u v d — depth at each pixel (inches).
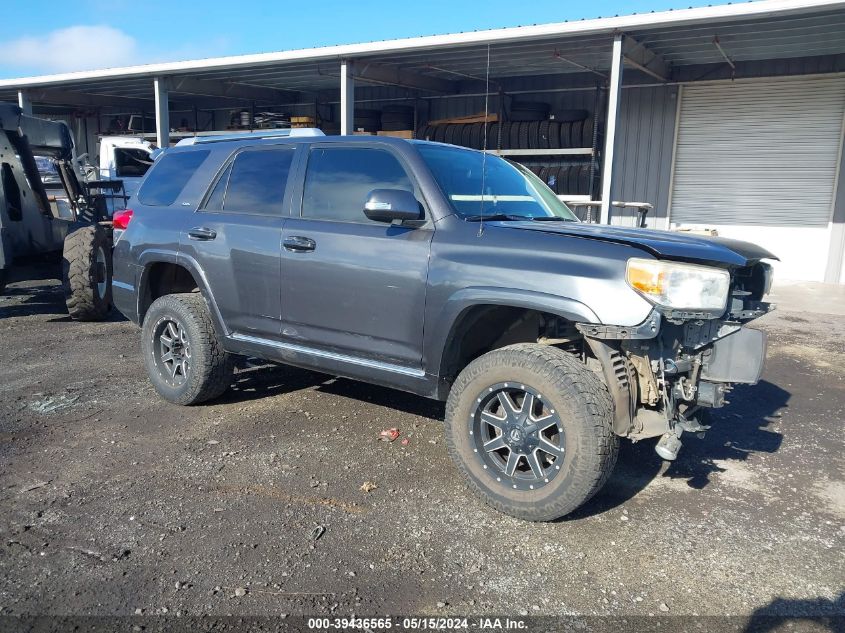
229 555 122.3
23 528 130.4
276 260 172.2
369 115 641.6
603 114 560.4
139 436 177.8
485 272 138.5
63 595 109.9
